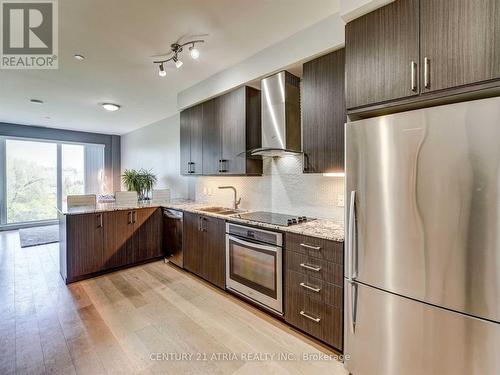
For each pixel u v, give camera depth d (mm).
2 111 4723
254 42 2410
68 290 2889
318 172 2205
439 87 1342
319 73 2188
